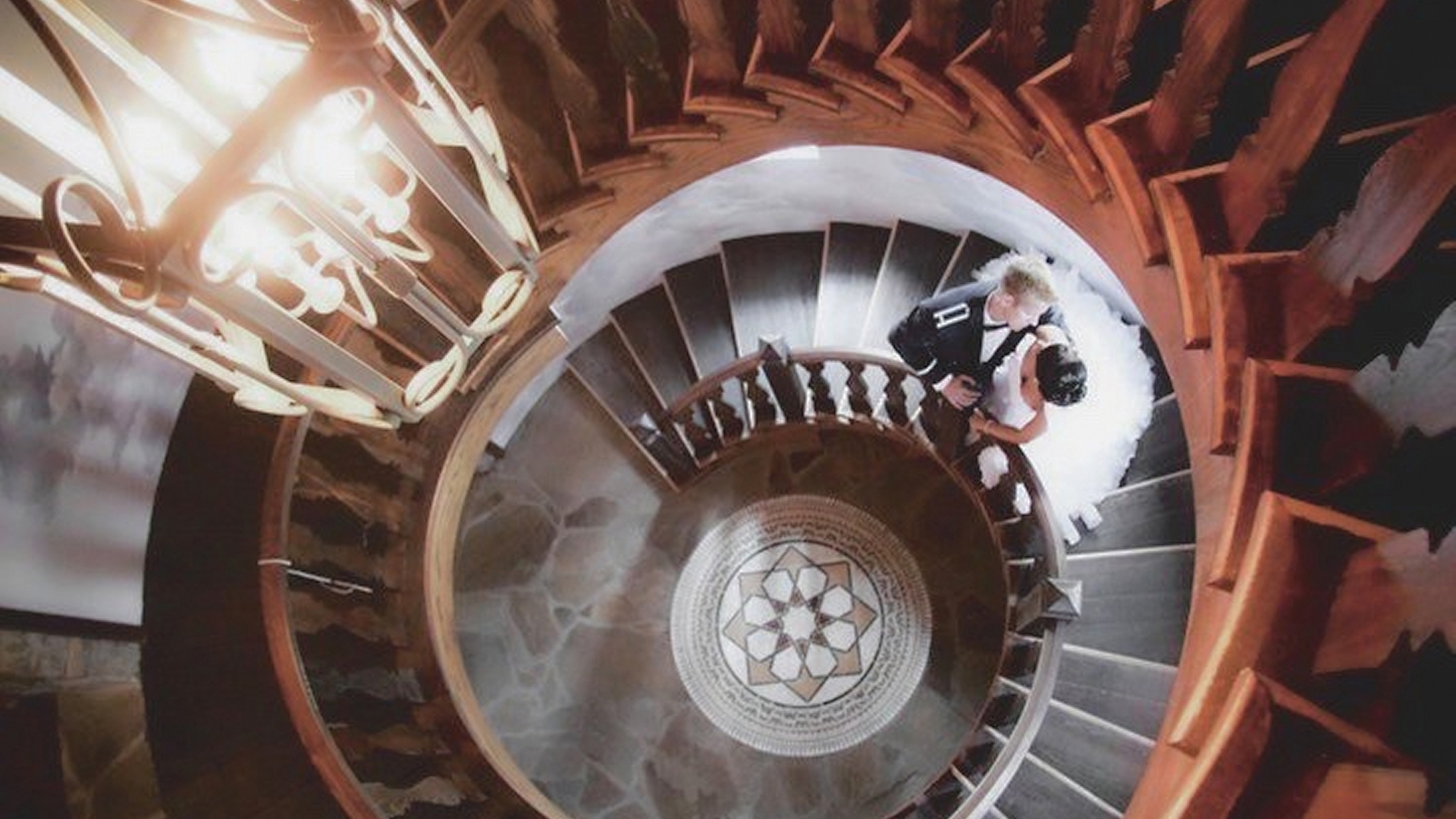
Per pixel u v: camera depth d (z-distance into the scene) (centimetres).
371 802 344
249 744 347
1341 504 201
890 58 331
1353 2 188
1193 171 248
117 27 217
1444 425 166
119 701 321
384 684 415
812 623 568
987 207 448
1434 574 161
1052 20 318
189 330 175
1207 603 253
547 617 574
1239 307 225
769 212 539
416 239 197
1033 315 359
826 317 531
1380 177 183
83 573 318
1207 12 219
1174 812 179
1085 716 405
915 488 577
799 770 547
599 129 405
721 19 359
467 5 363
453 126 190
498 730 556
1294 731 175
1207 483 268
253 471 375
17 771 281
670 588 577
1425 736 162
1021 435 393
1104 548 431
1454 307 178
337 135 167
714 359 556
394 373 394
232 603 361
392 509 430
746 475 589
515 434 595
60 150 150
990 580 559
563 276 443
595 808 545
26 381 277
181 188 165
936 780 477
